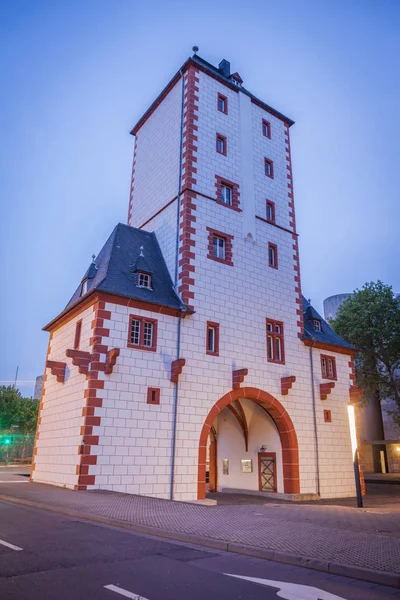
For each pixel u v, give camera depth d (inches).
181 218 950.4
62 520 451.2
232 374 899.4
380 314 1600.6
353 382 1138.7
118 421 733.9
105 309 771.4
